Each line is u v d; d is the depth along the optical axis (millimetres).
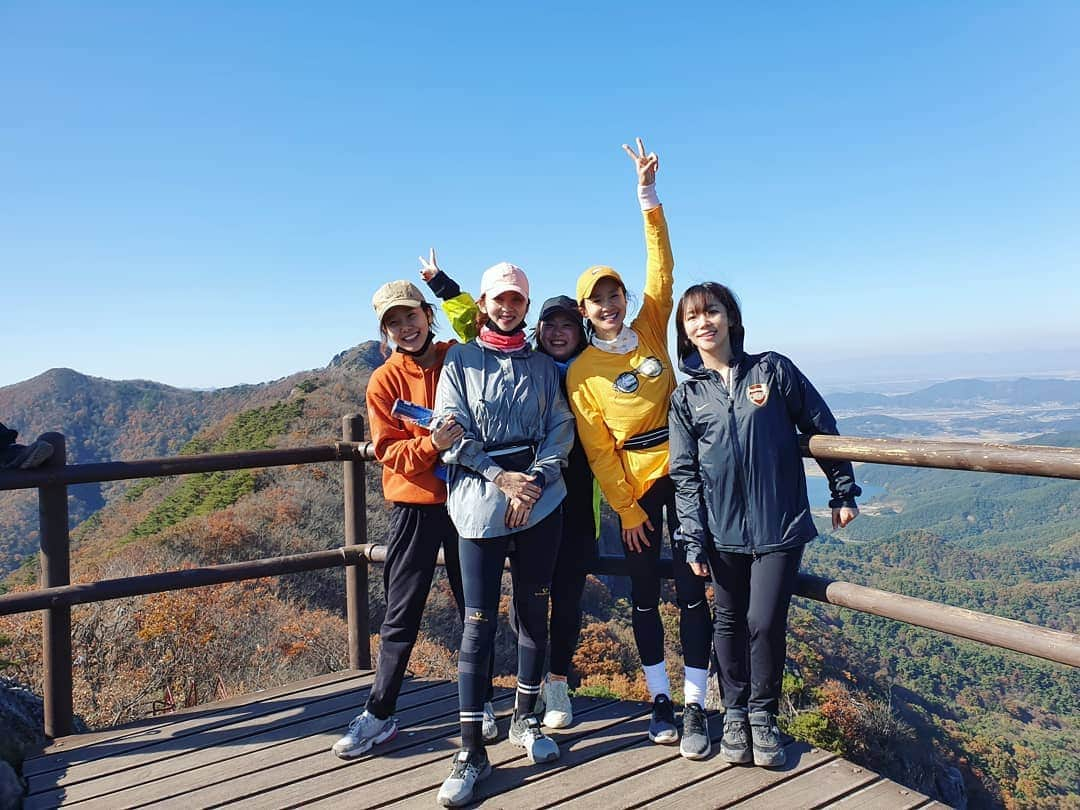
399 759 2264
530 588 2170
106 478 2633
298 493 23891
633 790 2004
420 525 2242
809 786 2008
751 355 2188
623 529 2279
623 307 2289
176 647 8969
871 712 25156
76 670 8094
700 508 2201
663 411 2273
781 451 2074
